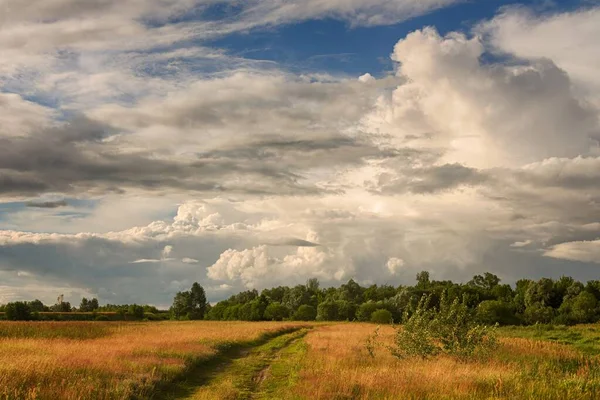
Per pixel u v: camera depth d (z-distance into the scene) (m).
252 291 166.75
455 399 15.29
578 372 21.55
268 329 54.28
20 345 29.02
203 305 144.62
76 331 48.62
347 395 16.00
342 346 32.66
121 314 112.25
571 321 81.12
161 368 21.27
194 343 32.75
